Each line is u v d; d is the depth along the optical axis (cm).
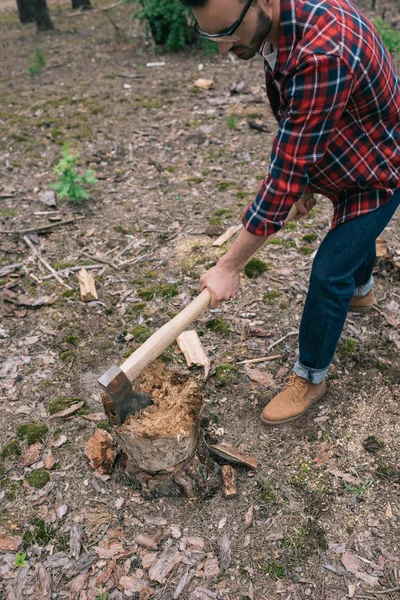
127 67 733
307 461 252
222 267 219
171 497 241
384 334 310
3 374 304
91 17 1032
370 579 210
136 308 344
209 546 224
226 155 505
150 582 214
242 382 290
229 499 239
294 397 266
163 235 408
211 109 593
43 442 267
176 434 216
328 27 176
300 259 373
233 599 207
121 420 219
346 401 277
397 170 213
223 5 168
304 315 242
